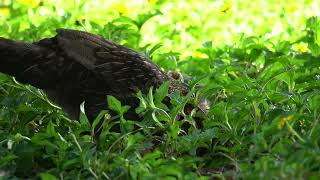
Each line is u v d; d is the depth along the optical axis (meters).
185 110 11.97
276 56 14.55
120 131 11.49
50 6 18.91
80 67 11.81
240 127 11.40
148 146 10.72
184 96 12.02
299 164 9.52
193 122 11.55
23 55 11.77
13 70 11.81
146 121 11.24
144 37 16.80
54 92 11.99
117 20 16.47
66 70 11.80
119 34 15.88
